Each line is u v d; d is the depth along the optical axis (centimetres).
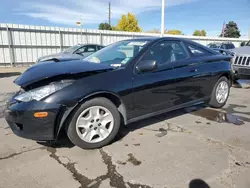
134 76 283
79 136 254
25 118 229
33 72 255
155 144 277
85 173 217
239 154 252
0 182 203
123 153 255
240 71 623
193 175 212
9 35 1334
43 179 207
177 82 329
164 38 338
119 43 367
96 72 260
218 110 419
